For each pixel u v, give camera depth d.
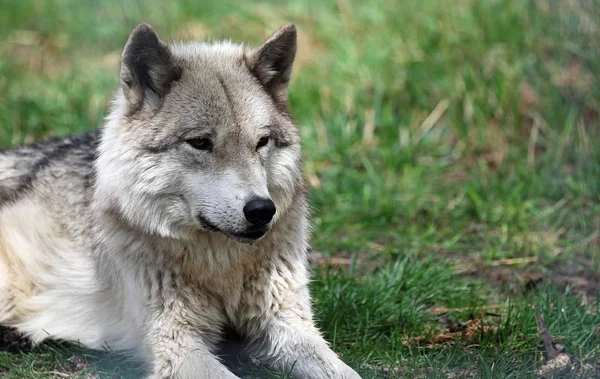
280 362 9.43
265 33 19.53
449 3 18.41
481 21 17.84
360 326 10.32
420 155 16.14
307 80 17.72
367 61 17.78
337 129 16.39
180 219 9.03
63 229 10.51
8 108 16.81
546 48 17.41
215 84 9.17
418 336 10.24
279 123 9.45
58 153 11.20
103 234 9.53
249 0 20.55
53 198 10.69
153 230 9.05
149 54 9.06
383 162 15.85
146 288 9.28
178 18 20.05
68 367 9.64
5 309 10.52
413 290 11.30
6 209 10.98
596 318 10.41
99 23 20.20
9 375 9.16
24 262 10.60
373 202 14.67
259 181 8.88
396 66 17.62
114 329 10.04
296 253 9.73
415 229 13.78
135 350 9.81
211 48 9.86
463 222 14.12
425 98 17.03
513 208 14.18
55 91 17.53
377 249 13.32
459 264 12.78
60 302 10.41
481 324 10.03
